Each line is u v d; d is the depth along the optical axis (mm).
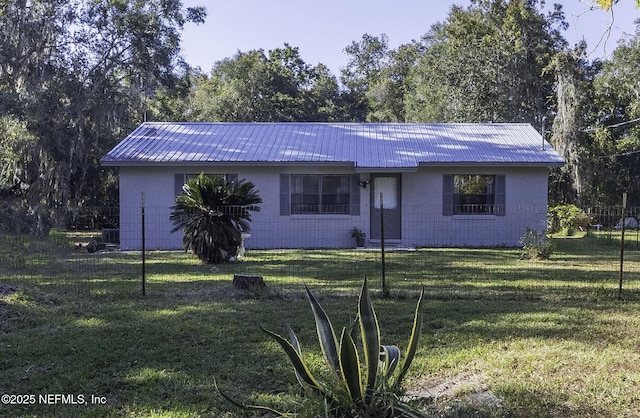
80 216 23672
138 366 5125
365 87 54875
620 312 7195
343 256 14141
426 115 35062
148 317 6910
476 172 17391
